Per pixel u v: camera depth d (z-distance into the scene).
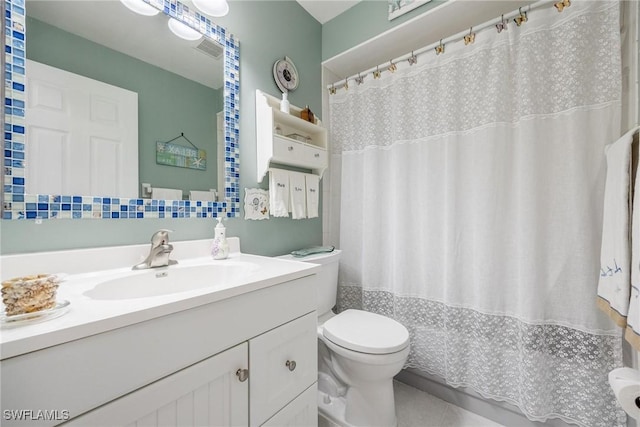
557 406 1.13
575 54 1.09
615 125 1.03
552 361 1.14
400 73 1.55
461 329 1.35
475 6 1.31
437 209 1.44
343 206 1.81
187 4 1.11
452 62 1.38
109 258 0.87
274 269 0.92
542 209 1.16
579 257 1.09
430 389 1.51
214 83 1.21
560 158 1.14
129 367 0.51
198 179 1.15
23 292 0.47
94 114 0.86
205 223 1.17
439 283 1.43
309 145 1.57
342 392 1.39
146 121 0.99
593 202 1.07
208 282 1.01
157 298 0.59
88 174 0.85
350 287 1.78
